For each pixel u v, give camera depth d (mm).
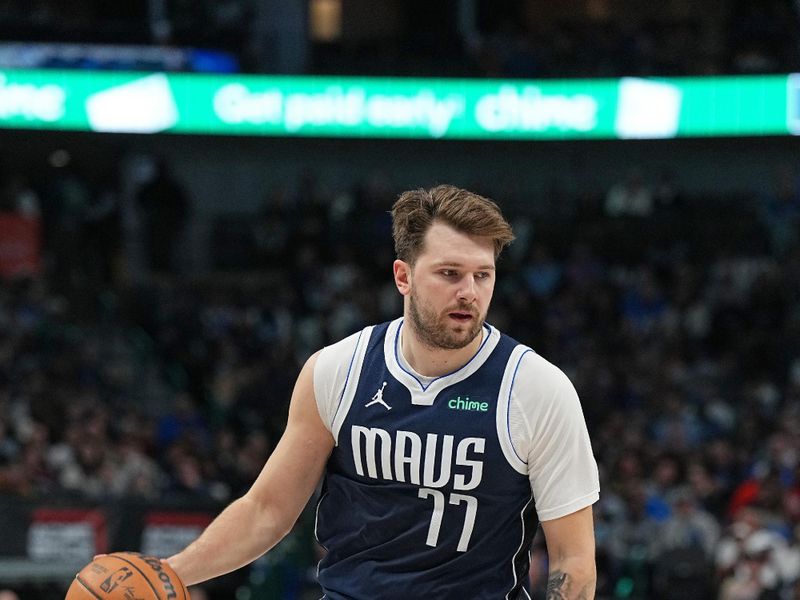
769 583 30906
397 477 10109
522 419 9906
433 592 10172
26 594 33156
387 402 10125
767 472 37781
